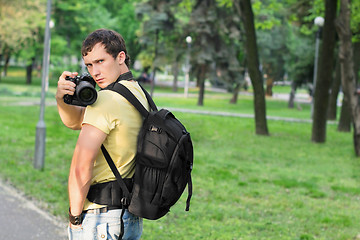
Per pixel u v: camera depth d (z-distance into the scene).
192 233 5.35
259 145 14.27
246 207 6.88
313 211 6.82
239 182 8.50
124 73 2.21
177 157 2.07
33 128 14.74
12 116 17.67
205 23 29.88
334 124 23.38
